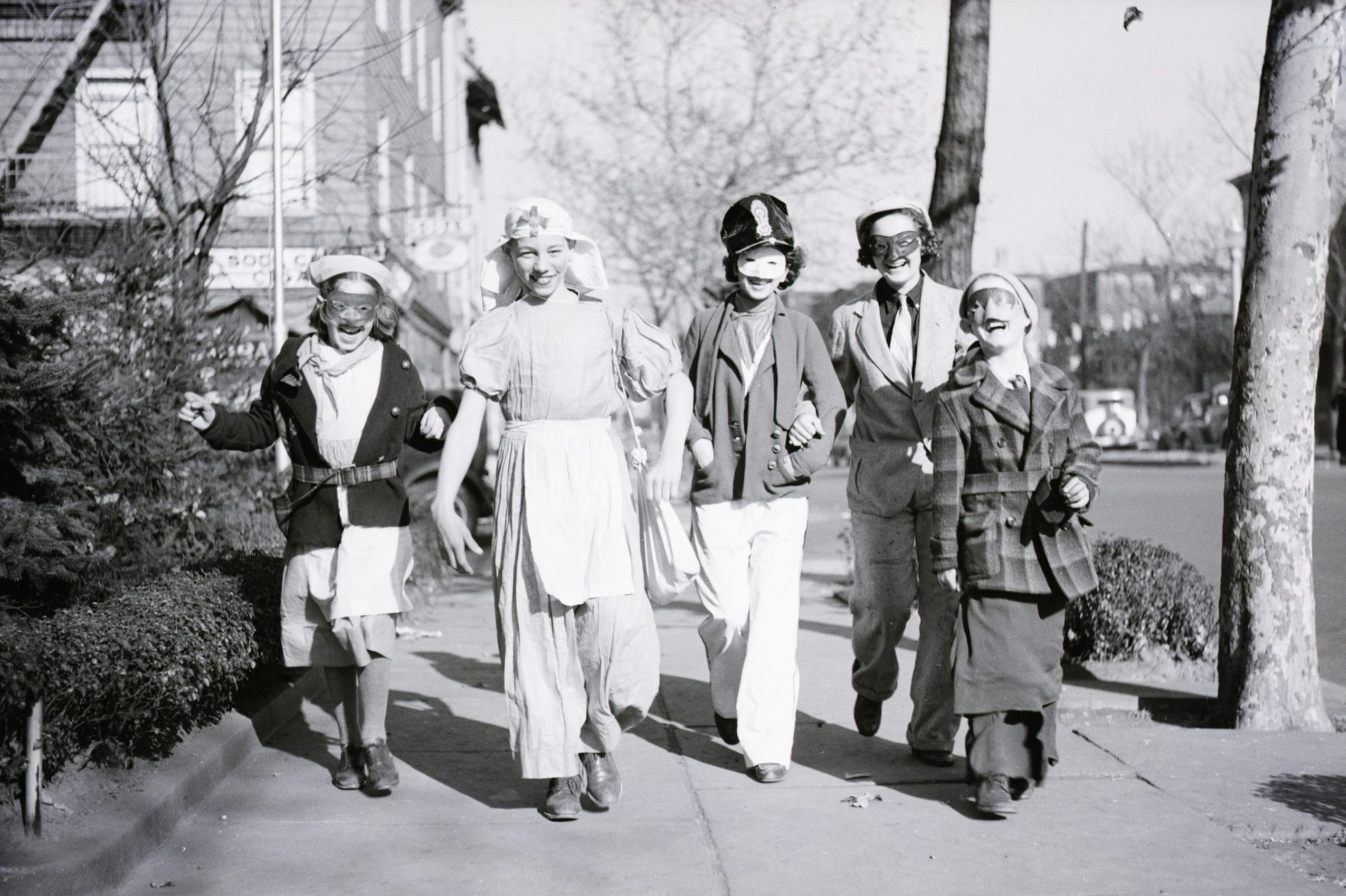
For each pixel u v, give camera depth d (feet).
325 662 16.58
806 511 17.25
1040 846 14.51
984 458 15.44
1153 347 171.73
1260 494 19.71
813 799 16.22
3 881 12.00
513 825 15.25
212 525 27.89
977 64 31.04
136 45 45.16
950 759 17.72
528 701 15.03
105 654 13.99
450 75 95.66
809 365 17.08
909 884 13.37
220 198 35.37
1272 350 19.60
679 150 77.61
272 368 16.47
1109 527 55.98
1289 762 17.78
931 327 17.20
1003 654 15.20
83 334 23.77
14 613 15.72
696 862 14.02
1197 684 22.79
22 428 16.19
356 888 13.29
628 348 15.49
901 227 17.19
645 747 18.92
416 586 36.24
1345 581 37.78
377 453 16.37
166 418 26.89
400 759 18.24
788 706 16.92
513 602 15.11
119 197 43.32
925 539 17.19
